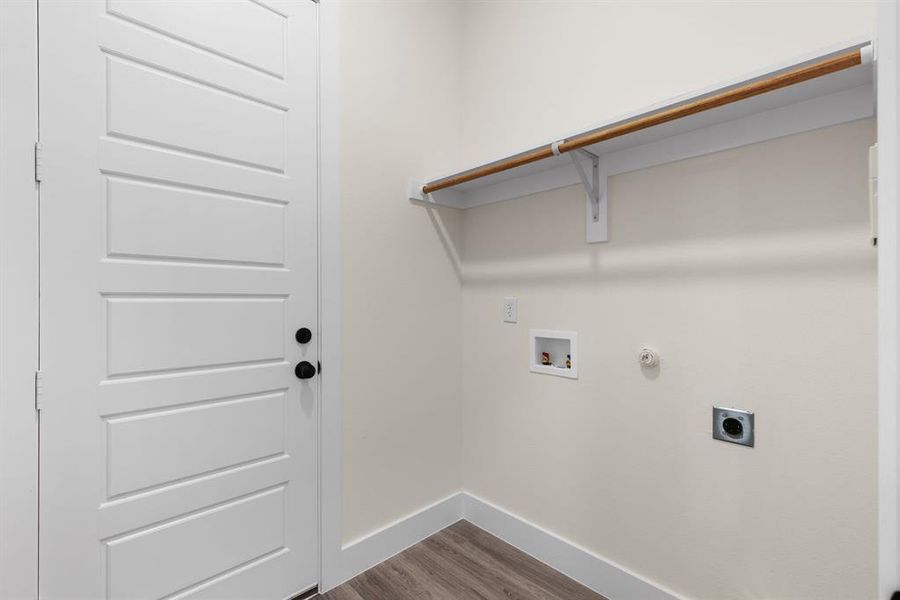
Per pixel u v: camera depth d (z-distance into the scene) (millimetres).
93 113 1117
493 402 1937
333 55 1598
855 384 1065
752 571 1226
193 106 1278
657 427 1410
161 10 1223
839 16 1078
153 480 1214
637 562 1461
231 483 1356
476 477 2014
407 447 1842
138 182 1187
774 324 1180
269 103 1436
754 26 1215
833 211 1085
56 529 1070
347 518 1637
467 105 2074
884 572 488
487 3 1994
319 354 1560
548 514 1725
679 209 1354
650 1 1438
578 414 1623
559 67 1701
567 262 1654
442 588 1568
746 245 1224
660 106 1162
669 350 1379
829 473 1104
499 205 1916
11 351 1013
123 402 1162
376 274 1731
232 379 1356
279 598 1459
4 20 1003
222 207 1337
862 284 1051
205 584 1311
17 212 1017
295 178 1496
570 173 1620
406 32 1854
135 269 1181
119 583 1162
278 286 1455
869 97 1015
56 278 1066
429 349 1930
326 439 1572
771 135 1161
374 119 1731
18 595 1021
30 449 1035
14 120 1013
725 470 1269
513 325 1852
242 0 1380
